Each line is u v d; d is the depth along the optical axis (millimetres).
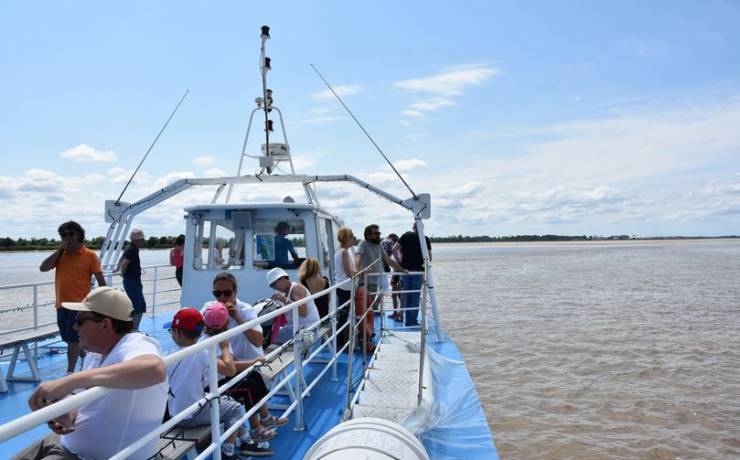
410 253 10844
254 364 4426
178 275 11359
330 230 9938
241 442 4695
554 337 15031
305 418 5680
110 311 3111
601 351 13320
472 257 86000
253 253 8039
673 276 37812
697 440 7926
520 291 27781
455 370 7750
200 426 4020
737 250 117062
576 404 9344
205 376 4250
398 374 6344
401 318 11867
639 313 19547
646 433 8125
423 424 5242
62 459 2973
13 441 5145
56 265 6422
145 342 3143
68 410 2184
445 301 23359
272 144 10453
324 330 7168
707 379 10898
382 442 3312
